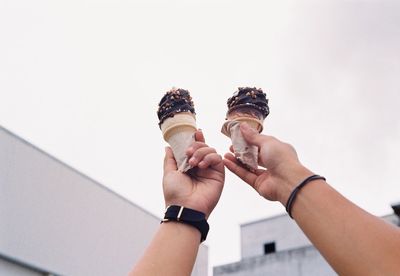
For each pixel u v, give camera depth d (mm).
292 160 1353
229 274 19391
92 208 14664
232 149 1713
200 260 17938
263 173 1540
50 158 13523
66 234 13539
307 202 1210
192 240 1392
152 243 1387
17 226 12148
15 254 11844
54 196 13438
